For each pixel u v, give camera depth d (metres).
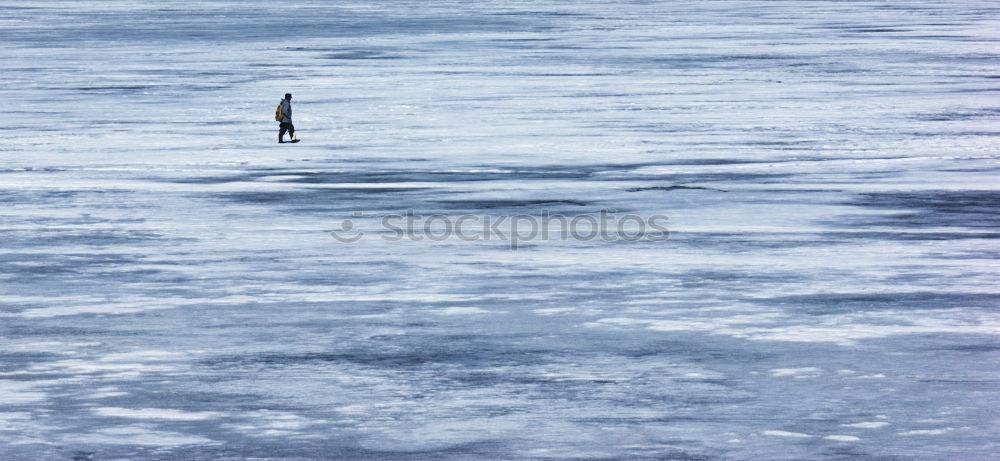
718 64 127.44
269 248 45.50
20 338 33.25
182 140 75.75
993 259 43.16
